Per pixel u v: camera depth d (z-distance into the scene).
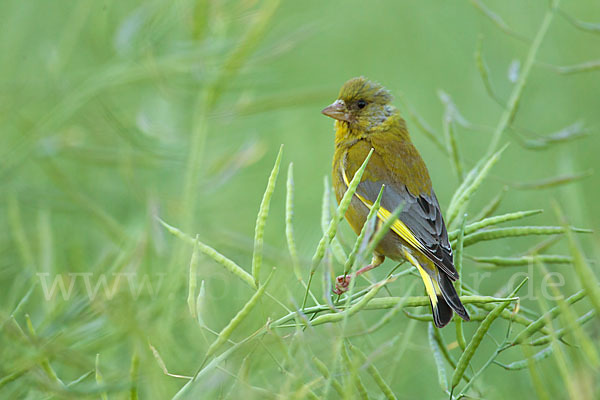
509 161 16.08
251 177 14.23
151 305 7.09
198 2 10.47
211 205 12.13
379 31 18.73
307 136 16.31
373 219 6.00
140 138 11.20
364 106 11.70
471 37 17.67
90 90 11.15
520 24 16.84
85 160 11.23
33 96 11.87
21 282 8.29
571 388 5.18
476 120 16.80
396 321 10.21
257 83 11.26
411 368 9.79
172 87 10.92
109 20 12.58
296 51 17.25
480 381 8.95
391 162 11.12
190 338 7.54
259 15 10.24
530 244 13.46
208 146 11.88
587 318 6.20
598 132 15.41
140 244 8.11
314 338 6.48
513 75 10.20
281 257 9.08
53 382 6.17
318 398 6.09
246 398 6.07
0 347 6.49
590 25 9.90
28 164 12.36
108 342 6.89
